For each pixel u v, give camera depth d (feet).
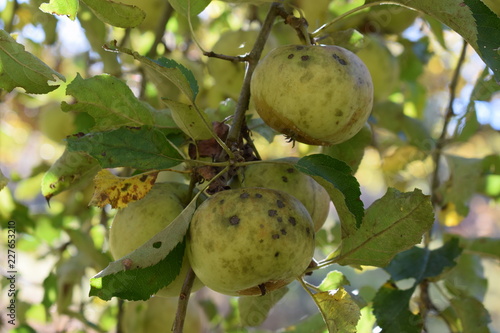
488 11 2.01
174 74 2.00
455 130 2.95
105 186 2.02
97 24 2.96
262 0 2.29
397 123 3.11
